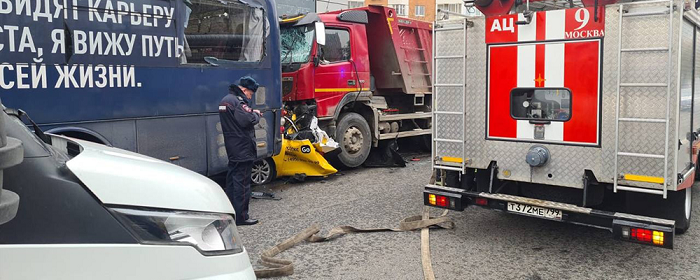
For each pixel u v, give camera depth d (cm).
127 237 202
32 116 517
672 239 430
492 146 545
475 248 536
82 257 192
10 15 500
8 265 180
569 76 493
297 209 705
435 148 582
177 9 636
